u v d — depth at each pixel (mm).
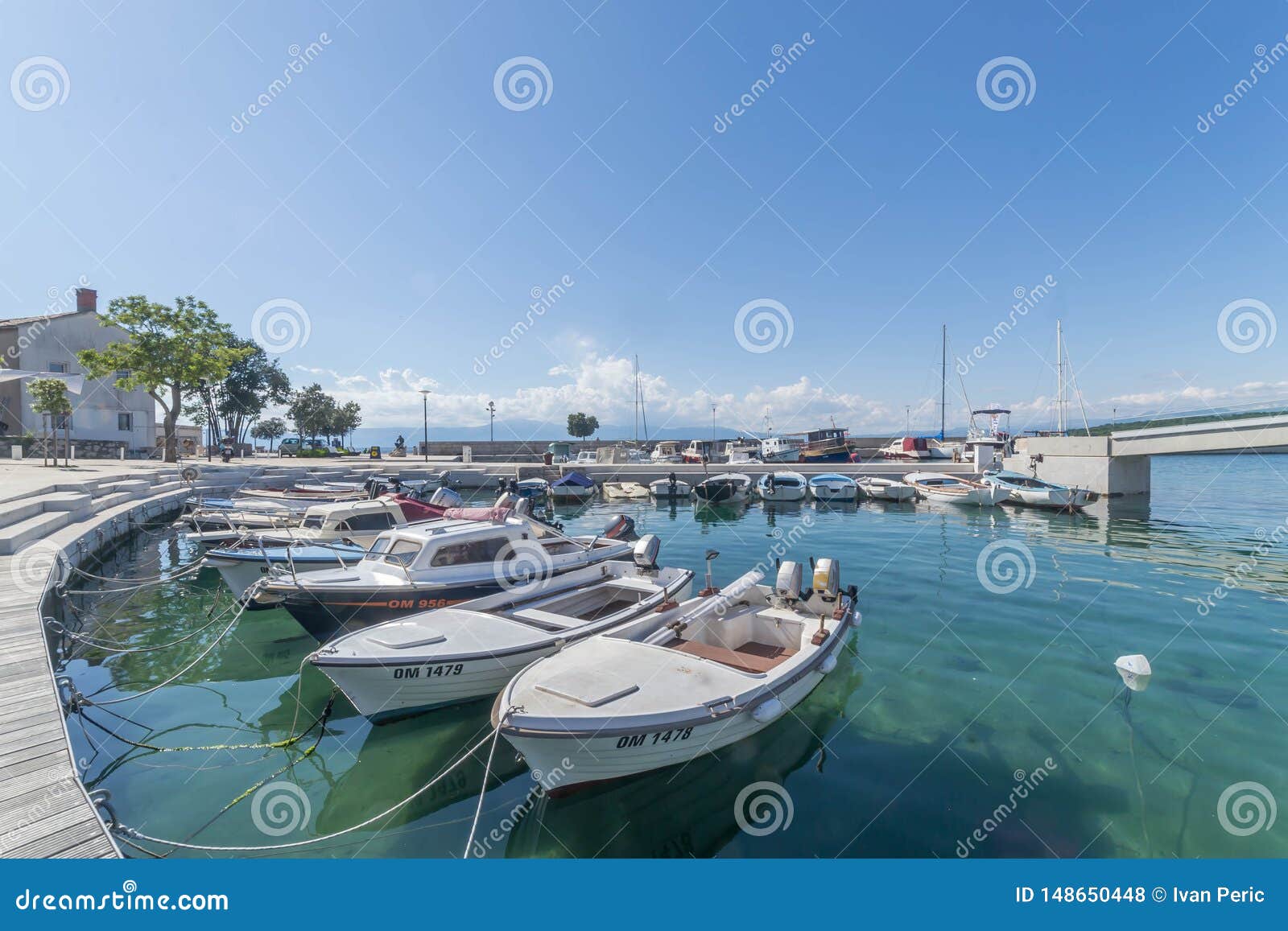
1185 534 18375
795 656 7195
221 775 6305
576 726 5309
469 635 7582
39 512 14281
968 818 5336
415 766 6477
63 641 10047
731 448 48188
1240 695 7453
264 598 8711
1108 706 7238
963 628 9852
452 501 16047
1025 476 25891
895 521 22125
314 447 58250
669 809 5637
